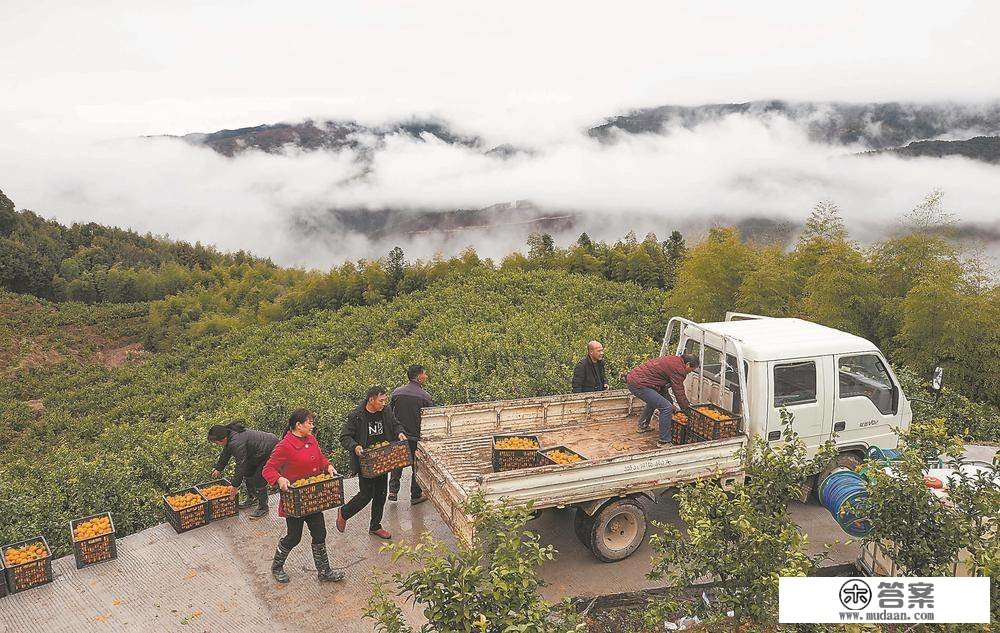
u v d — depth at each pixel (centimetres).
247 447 765
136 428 1977
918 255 1767
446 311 3111
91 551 686
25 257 8500
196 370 3928
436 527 776
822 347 770
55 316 7100
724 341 783
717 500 486
